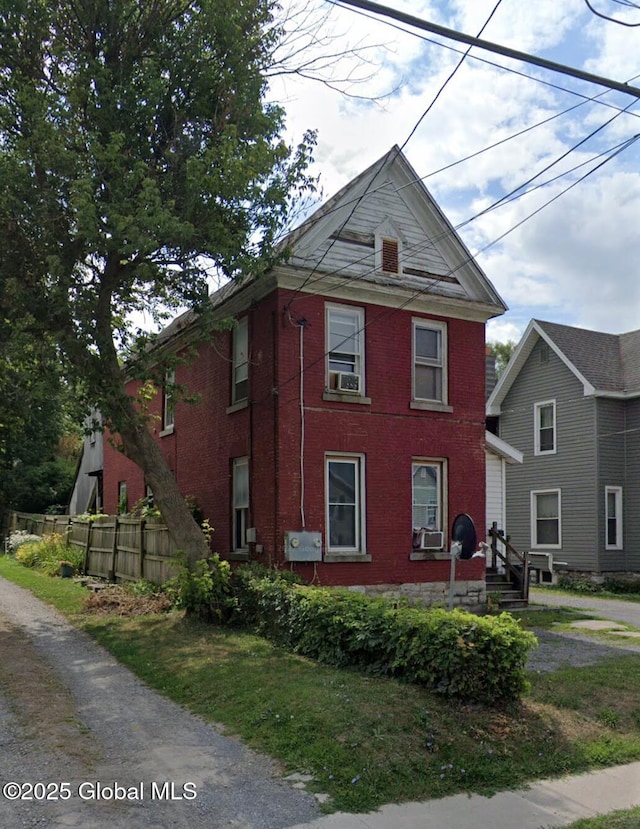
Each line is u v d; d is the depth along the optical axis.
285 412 12.73
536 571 23.59
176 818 4.90
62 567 18.61
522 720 6.91
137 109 10.69
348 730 6.23
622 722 7.38
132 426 11.33
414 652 7.42
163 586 13.84
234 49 10.90
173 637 10.41
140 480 19.92
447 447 14.41
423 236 14.59
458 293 14.82
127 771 5.67
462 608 13.70
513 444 25.16
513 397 25.36
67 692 7.88
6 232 10.37
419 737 6.25
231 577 11.79
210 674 8.28
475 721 6.66
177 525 11.82
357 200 13.64
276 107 12.23
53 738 6.34
